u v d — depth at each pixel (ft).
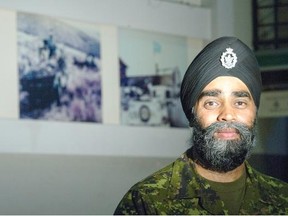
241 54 6.23
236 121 6.06
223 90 6.13
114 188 16.94
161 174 6.42
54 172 15.60
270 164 20.57
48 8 15.49
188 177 6.34
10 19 14.92
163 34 18.30
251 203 6.35
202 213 6.19
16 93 15.02
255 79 6.26
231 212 6.24
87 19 16.37
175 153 18.40
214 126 6.06
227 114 6.06
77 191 16.10
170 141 18.30
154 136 17.94
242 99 6.15
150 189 6.24
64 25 15.93
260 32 20.45
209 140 6.06
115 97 17.17
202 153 6.19
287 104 20.57
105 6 16.76
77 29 16.24
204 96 6.17
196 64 6.29
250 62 6.26
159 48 18.25
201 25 19.08
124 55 17.43
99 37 16.79
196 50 19.10
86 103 16.46
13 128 14.87
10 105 14.92
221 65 6.16
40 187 15.34
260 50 20.57
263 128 20.85
